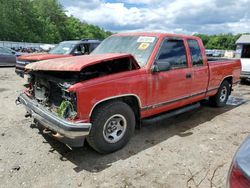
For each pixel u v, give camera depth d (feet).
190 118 18.94
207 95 19.43
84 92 11.05
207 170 11.46
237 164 5.94
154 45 14.52
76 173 11.03
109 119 12.26
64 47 33.42
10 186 10.05
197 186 10.25
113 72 13.02
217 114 20.17
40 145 13.56
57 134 11.51
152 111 14.46
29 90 14.58
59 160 12.09
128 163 11.93
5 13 207.92
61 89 11.66
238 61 23.09
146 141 14.42
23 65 28.96
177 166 11.75
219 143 14.40
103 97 11.71
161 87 14.47
